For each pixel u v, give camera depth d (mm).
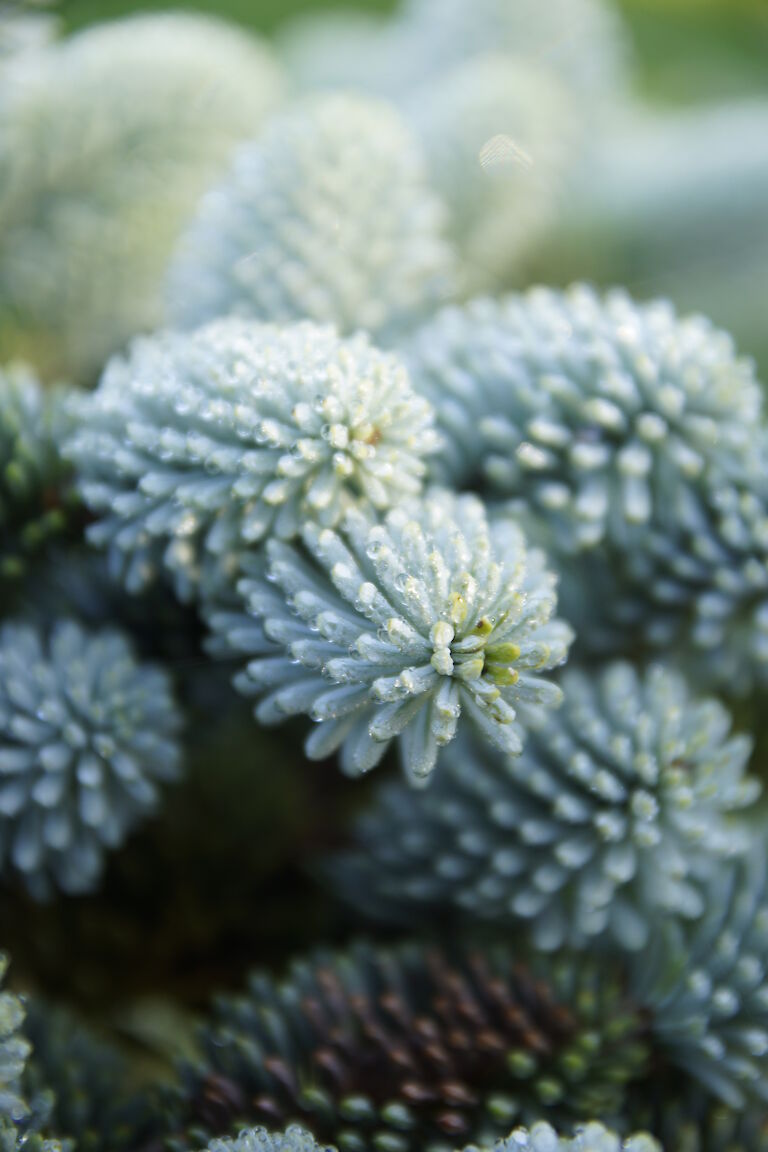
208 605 178
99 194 224
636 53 424
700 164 266
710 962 176
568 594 190
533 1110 173
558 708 182
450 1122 169
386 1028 176
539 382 183
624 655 194
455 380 185
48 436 184
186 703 197
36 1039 177
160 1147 175
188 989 199
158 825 197
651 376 180
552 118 243
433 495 174
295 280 199
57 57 231
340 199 200
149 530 170
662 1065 178
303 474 166
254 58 249
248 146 207
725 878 181
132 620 190
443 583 154
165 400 169
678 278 264
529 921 186
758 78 417
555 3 278
